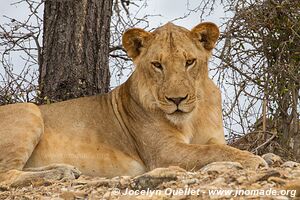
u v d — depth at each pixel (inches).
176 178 390.3
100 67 611.8
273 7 629.9
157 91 467.2
